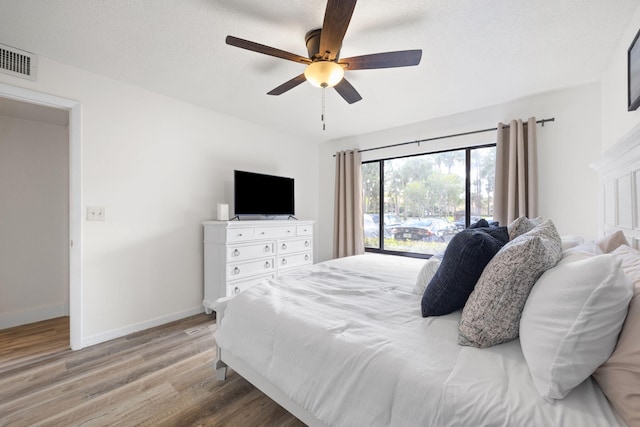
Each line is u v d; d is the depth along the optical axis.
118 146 2.40
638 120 1.63
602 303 0.72
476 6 1.49
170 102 2.73
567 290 0.79
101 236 2.31
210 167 3.05
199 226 2.97
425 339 1.06
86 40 1.81
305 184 4.22
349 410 0.95
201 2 1.47
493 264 1.05
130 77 2.33
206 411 1.47
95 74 2.26
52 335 2.44
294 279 1.97
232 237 2.75
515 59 2.01
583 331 0.73
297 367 1.15
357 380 0.96
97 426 1.37
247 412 1.47
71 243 2.20
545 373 0.75
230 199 3.24
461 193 3.22
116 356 2.05
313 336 1.15
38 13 1.55
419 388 0.83
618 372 0.68
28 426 1.38
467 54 1.94
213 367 1.87
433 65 2.09
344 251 3.97
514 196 2.66
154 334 2.43
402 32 1.70
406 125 3.52
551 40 1.78
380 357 0.96
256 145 3.52
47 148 2.90
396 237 3.76
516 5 1.48
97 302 2.29
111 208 2.36
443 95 2.62
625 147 1.37
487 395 0.76
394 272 2.22
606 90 2.19
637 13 1.51
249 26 1.67
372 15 1.55
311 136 4.11
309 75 1.72
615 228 1.74
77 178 2.18
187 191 2.87
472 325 1.00
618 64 1.90
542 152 2.62
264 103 2.86
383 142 3.74
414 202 3.59
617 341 0.72
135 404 1.53
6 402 1.54
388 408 0.87
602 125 2.31
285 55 1.61
